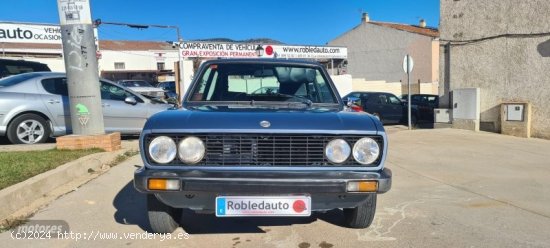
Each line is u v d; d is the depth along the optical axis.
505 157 8.39
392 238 3.91
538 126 11.48
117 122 8.52
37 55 29.34
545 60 11.26
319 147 3.32
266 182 3.18
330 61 32.56
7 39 20.95
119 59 47.44
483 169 7.23
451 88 13.22
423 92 30.22
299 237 3.93
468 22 12.63
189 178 3.18
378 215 4.57
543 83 11.34
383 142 3.36
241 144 3.28
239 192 3.19
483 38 12.35
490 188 5.89
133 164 6.80
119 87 8.78
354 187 3.25
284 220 4.36
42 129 7.82
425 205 4.99
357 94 16.53
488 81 12.38
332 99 4.46
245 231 4.07
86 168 6.20
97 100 7.28
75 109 7.18
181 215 4.27
